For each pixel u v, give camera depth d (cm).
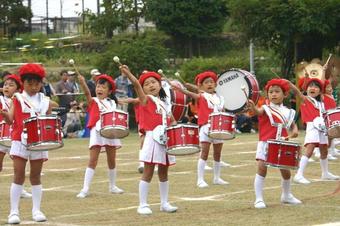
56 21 4909
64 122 2644
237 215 1026
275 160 1055
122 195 1265
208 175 1534
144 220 998
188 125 1039
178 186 1362
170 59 3978
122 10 4262
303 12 2814
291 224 944
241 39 3184
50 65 3712
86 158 1941
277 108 1115
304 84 1468
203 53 4516
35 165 1008
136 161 1847
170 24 4425
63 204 1164
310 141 1399
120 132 1232
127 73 1062
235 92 2252
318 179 1438
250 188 1327
